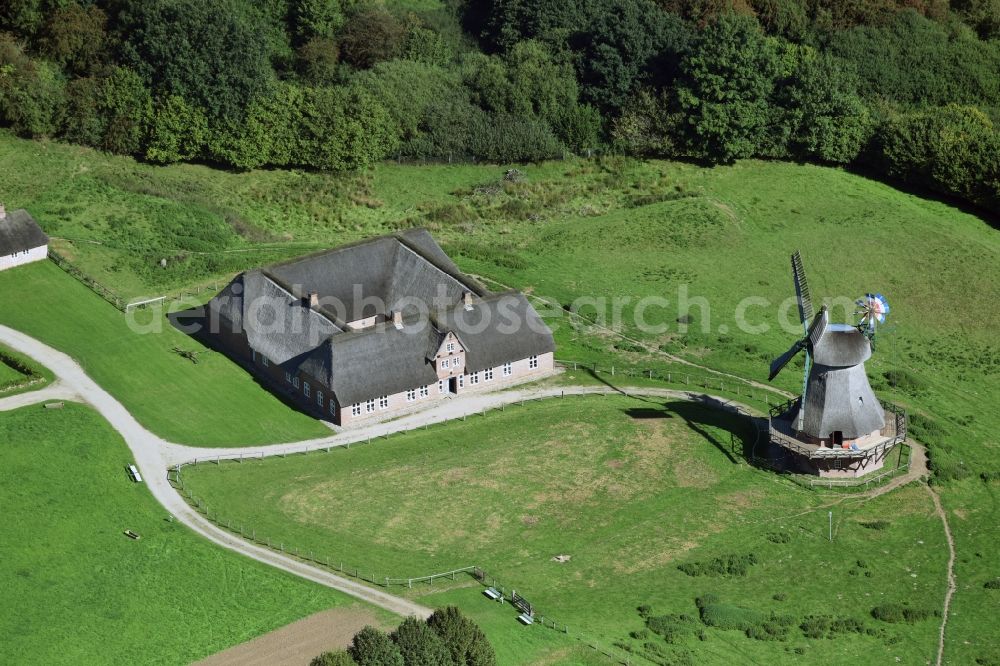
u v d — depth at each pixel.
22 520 123.94
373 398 145.12
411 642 100.56
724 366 161.50
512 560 124.31
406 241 165.00
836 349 136.88
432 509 131.25
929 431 150.00
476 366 151.38
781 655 112.75
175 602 114.06
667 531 130.38
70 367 151.12
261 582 116.69
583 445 143.00
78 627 111.00
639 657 109.38
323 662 98.12
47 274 168.50
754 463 142.00
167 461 136.00
